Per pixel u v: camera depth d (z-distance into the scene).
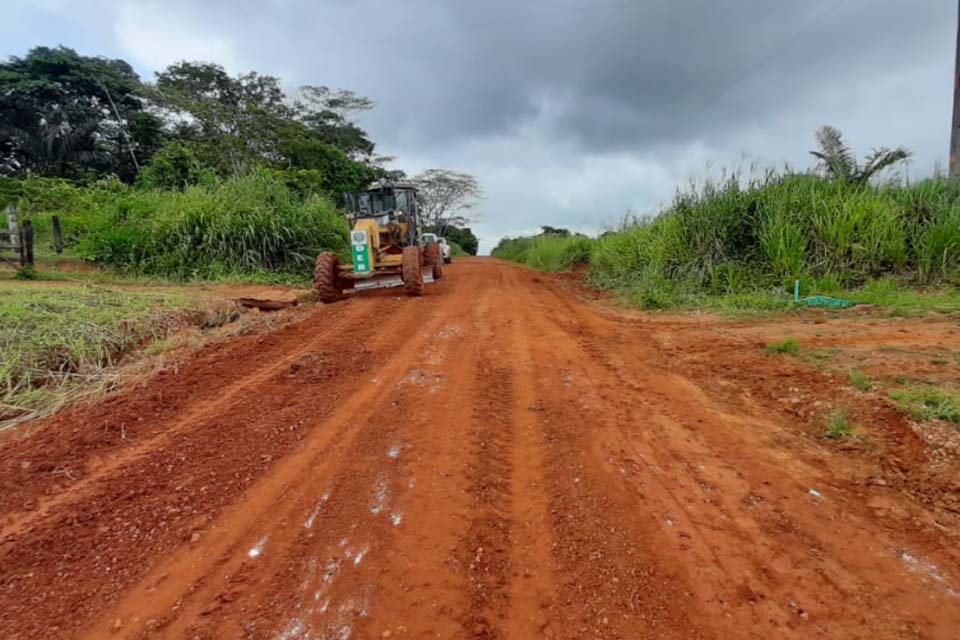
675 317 8.33
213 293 9.53
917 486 3.00
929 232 8.73
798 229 9.74
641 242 12.86
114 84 30.23
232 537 2.61
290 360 5.58
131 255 11.83
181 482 3.11
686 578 2.33
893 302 7.64
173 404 4.32
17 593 2.23
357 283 10.89
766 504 2.90
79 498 2.95
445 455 3.42
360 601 2.17
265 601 2.17
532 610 2.14
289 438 3.69
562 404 4.36
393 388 4.70
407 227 13.96
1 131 30.28
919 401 3.78
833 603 2.18
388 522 2.71
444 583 2.28
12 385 4.39
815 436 3.71
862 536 2.61
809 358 5.12
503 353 5.91
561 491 3.04
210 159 22.45
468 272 18.86
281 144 26.56
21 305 5.76
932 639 1.99
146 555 2.48
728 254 10.50
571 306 9.77
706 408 4.29
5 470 3.23
